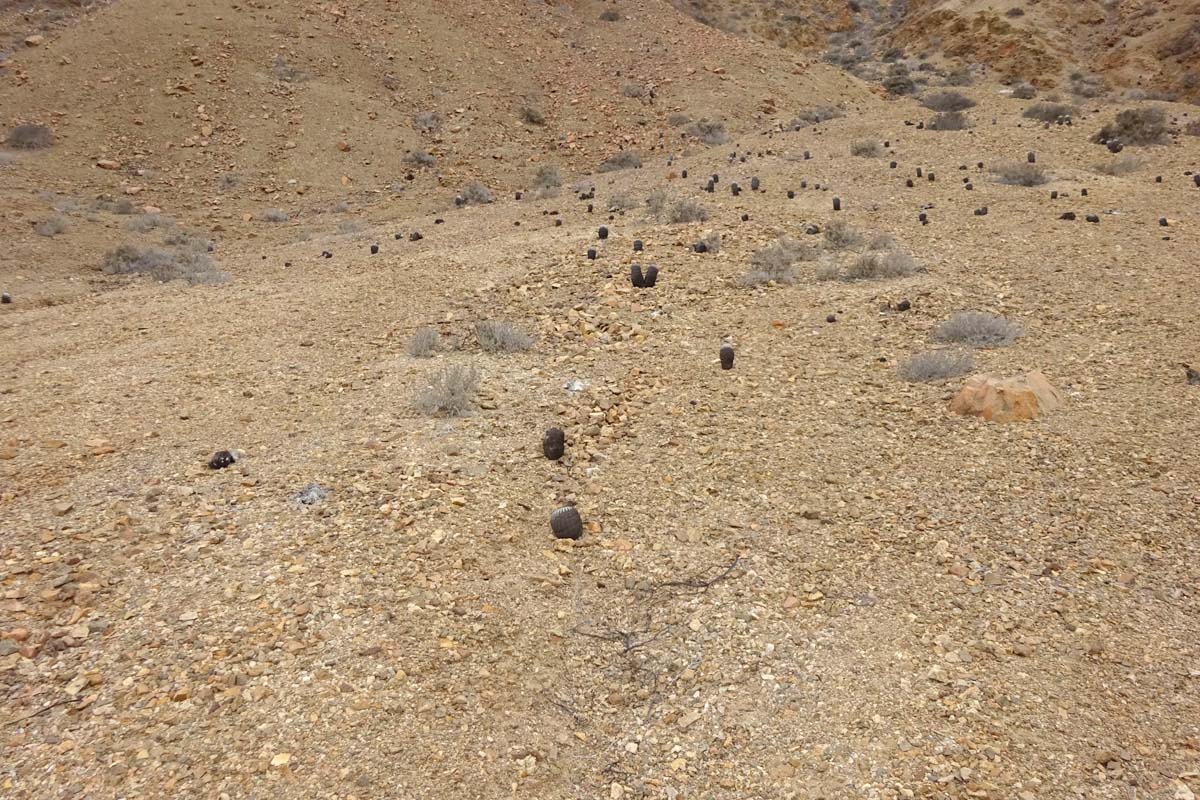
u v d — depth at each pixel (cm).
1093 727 355
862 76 3781
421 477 559
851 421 650
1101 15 4028
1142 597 437
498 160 2281
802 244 1122
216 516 508
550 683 391
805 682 388
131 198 1897
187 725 347
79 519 501
